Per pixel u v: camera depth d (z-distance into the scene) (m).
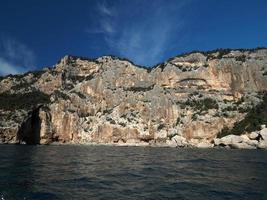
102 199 21.20
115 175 33.47
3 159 50.25
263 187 25.08
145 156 66.25
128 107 160.62
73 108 166.50
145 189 24.91
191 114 146.25
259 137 107.88
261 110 132.50
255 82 156.25
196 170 37.81
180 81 164.88
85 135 157.88
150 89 166.75
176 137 133.25
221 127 136.25
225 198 21.47
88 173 34.91
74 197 21.59
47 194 22.16
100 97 173.38
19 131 154.00
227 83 159.12
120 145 143.62
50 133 152.00
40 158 55.50
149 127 149.62
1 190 22.73
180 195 22.58
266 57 164.12
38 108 157.50
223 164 45.41
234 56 168.12
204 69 163.62
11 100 190.62
